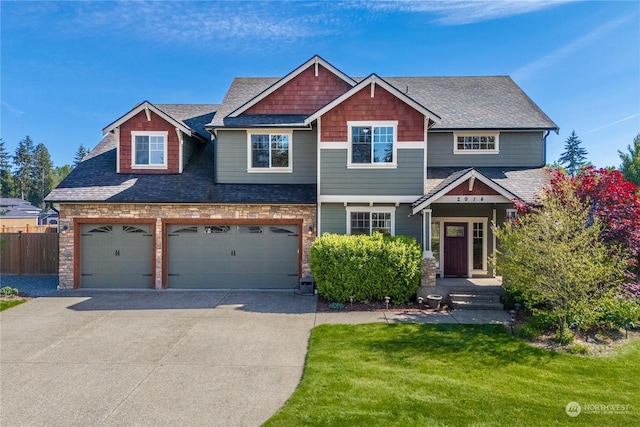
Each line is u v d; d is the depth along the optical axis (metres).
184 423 4.91
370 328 8.83
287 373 6.45
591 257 8.09
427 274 11.47
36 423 4.94
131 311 10.44
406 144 12.81
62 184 13.63
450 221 13.88
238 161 14.30
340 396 5.51
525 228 8.45
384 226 13.03
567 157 61.53
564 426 4.78
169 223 13.27
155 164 14.48
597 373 6.43
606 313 8.59
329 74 15.00
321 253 11.35
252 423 4.90
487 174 13.84
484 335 8.30
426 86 17.41
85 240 13.33
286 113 14.99
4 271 16.66
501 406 5.26
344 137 12.88
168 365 6.79
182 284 13.38
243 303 11.30
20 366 6.76
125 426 4.86
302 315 10.06
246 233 13.39
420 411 5.10
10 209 43.16
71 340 8.12
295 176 14.34
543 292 8.10
